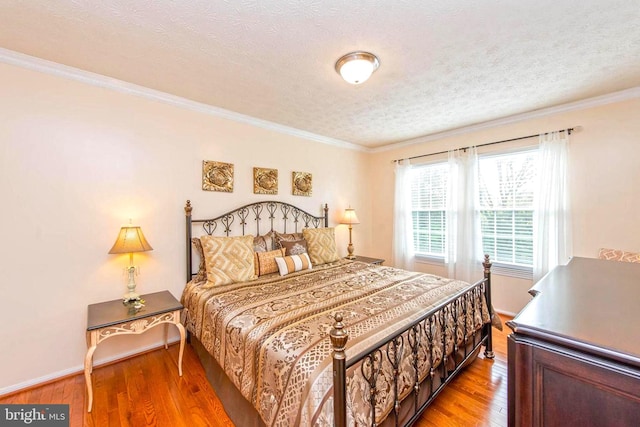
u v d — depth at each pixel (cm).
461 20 152
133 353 238
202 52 183
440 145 380
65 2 137
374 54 186
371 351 118
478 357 231
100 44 174
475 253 340
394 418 138
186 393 188
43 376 198
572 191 276
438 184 389
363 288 217
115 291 227
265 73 211
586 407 68
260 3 138
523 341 78
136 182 237
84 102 213
